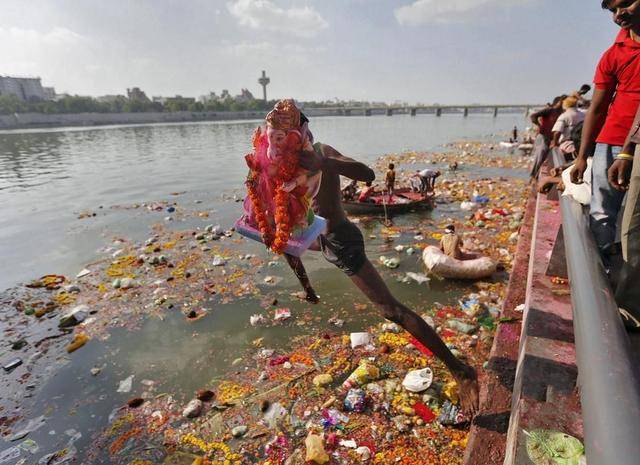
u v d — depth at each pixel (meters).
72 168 21.86
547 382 2.58
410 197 11.80
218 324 5.90
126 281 7.22
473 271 6.81
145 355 5.30
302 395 4.37
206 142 38.19
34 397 4.64
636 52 3.02
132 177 18.58
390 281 6.97
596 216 3.46
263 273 7.52
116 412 4.36
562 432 2.18
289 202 2.75
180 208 12.66
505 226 9.53
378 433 3.77
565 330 3.15
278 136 2.58
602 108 3.43
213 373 4.89
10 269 8.27
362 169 2.79
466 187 14.31
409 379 4.33
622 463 1.09
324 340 5.33
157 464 3.69
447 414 3.83
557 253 3.96
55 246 9.50
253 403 4.33
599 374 1.48
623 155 2.75
